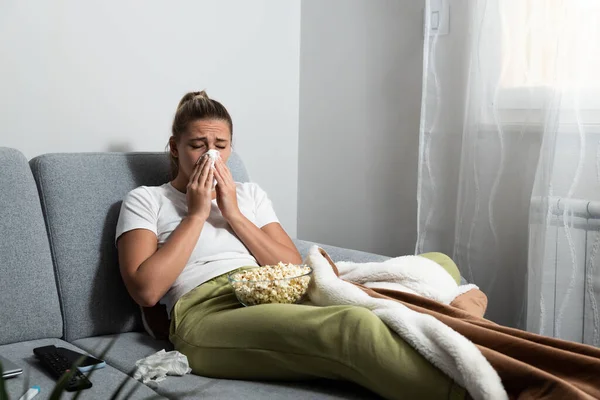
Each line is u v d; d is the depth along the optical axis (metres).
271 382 1.37
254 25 2.65
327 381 1.36
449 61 2.30
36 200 1.67
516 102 2.11
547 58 2.04
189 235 1.69
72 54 2.18
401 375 1.19
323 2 2.76
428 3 2.29
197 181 1.77
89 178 1.78
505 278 2.19
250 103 2.68
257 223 1.93
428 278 1.59
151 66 2.36
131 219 1.72
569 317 1.93
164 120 2.41
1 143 2.07
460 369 1.13
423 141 2.32
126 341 1.65
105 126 2.27
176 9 2.41
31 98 2.11
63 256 1.68
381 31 2.59
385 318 1.26
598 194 1.91
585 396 1.07
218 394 1.27
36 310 1.60
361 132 2.69
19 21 2.07
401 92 2.54
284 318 1.34
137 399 1.21
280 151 2.81
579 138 1.92
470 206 2.22
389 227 2.64
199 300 1.63
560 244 1.94
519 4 2.08
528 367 1.14
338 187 2.79
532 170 2.11
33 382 1.29
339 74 2.74
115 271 1.75
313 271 1.55
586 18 1.91
